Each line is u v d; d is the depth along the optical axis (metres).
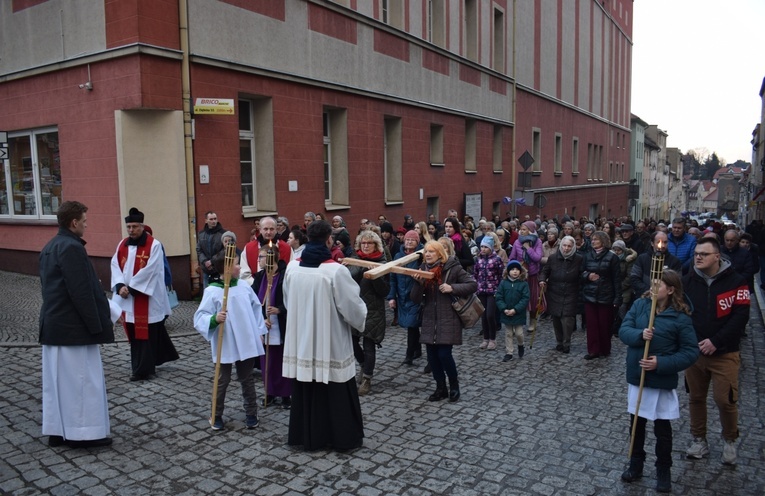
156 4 11.23
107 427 5.45
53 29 12.40
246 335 5.82
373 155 17.86
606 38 46.81
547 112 34.25
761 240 16.55
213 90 12.33
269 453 5.36
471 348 9.59
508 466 5.18
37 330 9.40
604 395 7.18
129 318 7.25
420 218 20.84
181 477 4.89
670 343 4.67
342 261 6.23
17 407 6.33
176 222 11.83
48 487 4.68
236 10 12.77
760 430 6.12
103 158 11.91
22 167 13.95
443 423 6.18
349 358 5.46
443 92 21.95
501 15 27.33
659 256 4.65
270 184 13.99
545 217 34.59
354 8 16.62
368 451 5.45
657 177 83.50
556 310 9.25
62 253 5.17
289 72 14.12
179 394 6.86
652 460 5.37
